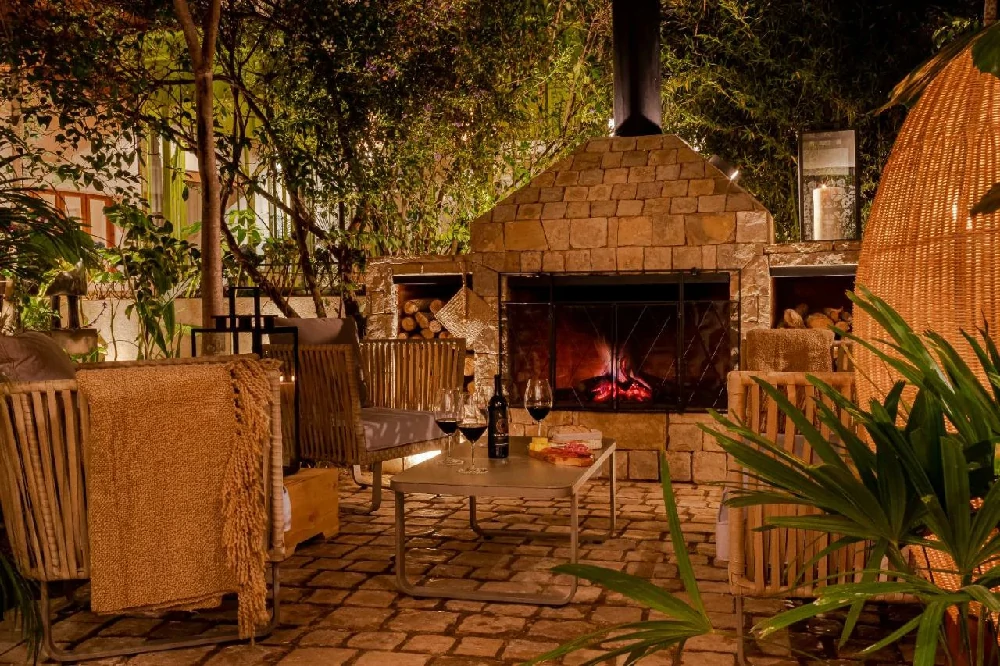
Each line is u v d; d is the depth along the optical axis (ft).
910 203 7.89
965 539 4.61
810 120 25.22
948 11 24.21
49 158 24.99
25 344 11.09
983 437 5.11
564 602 10.87
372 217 22.88
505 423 12.81
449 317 19.79
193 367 9.18
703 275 18.39
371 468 19.71
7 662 9.30
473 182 23.44
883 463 4.76
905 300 7.76
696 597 5.01
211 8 16.90
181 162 26.89
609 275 18.95
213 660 9.30
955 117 7.65
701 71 25.68
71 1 18.22
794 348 16.35
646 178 18.98
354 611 10.75
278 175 21.86
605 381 18.94
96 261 15.65
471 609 10.78
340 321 16.87
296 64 21.12
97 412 8.62
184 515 9.02
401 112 21.61
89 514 8.68
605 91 24.84
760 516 8.80
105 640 9.90
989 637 6.30
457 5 22.29
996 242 7.25
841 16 24.91
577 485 10.94
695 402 18.45
